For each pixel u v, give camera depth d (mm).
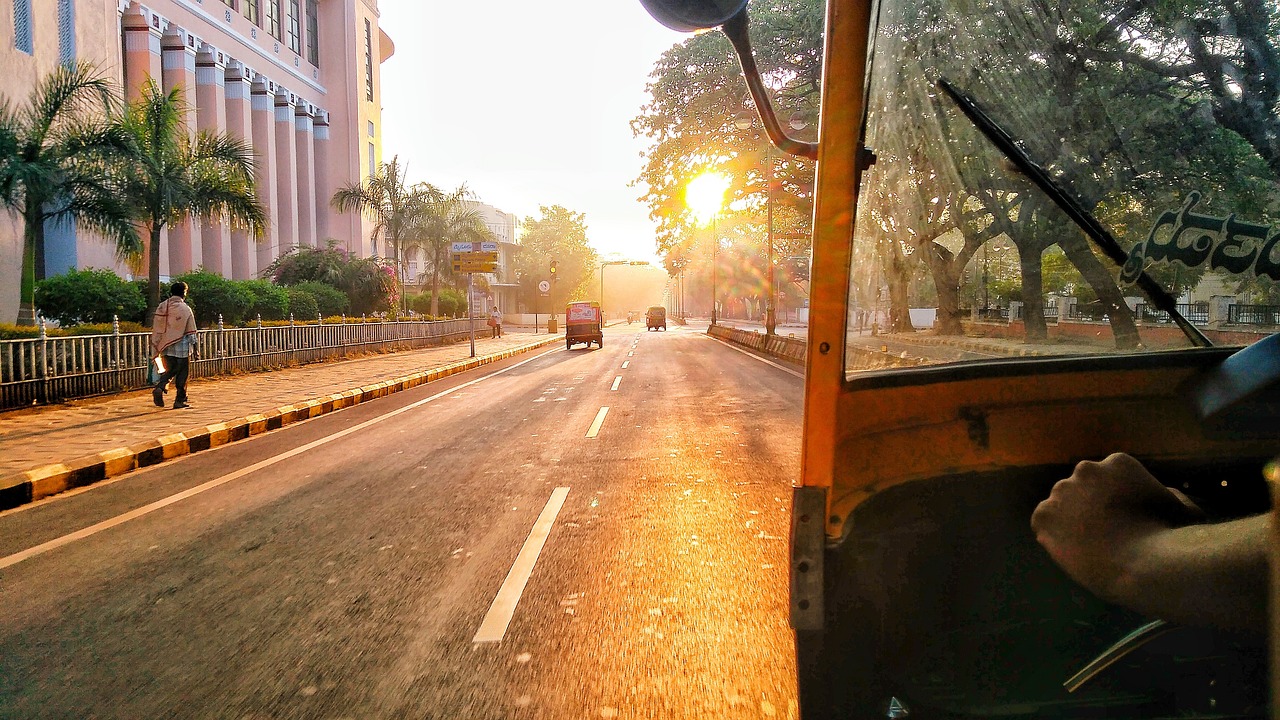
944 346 2035
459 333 37281
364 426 11344
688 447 8859
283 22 37062
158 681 3381
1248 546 1243
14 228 18844
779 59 22156
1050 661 1895
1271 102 1871
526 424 11102
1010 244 2043
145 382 14258
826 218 1892
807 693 1917
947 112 2018
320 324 22109
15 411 11352
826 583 1908
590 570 4703
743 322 85750
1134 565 1362
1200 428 1893
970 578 1926
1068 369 1949
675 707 3057
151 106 17328
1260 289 1949
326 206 40500
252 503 6672
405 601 4266
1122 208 1990
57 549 5414
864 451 1923
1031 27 1976
